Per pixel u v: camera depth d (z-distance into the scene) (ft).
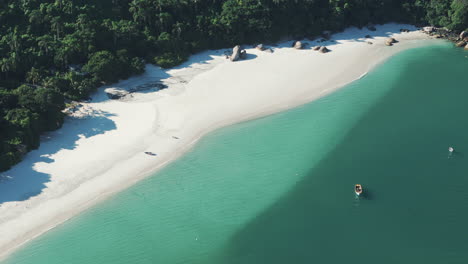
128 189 265.54
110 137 306.35
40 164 278.05
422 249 226.99
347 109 343.46
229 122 327.47
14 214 243.60
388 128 321.73
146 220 244.83
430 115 336.70
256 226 242.37
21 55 352.69
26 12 379.55
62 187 262.67
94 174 273.75
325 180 273.54
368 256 224.33
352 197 260.42
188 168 282.77
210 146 302.86
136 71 380.99
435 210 250.57
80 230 238.48
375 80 385.70
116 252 226.79
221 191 265.34
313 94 363.35
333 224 242.99
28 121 288.30
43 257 223.10
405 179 273.75
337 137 311.88
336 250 228.22
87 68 358.84
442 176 275.80
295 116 335.06
